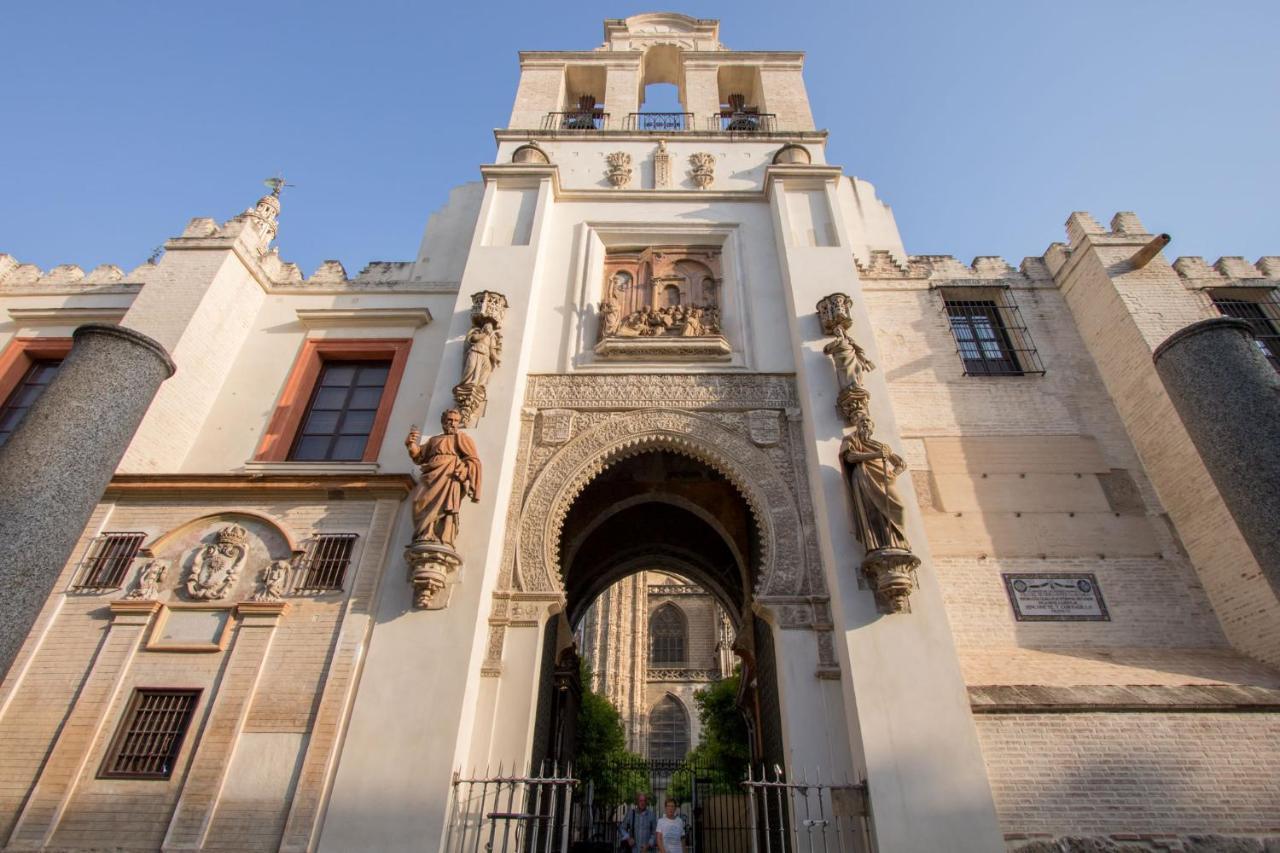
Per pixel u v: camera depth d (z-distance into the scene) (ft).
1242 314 40.16
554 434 32.32
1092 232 41.01
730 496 40.88
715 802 45.29
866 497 27.02
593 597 49.19
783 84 51.49
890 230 47.83
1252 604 29.17
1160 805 23.22
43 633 26.45
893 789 22.03
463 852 21.79
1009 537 33.01
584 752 85.15
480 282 36.24
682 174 44.29
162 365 25.13
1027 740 24.34
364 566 27.53
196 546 28.71
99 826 22.63
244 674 25.27
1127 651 29.45
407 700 23.88
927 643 24.81
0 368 38.09
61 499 21.03
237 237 38.81
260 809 22.65
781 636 26.81
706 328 36.32
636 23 58.29
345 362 38.93
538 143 46.03
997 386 38.75
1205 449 24.85
